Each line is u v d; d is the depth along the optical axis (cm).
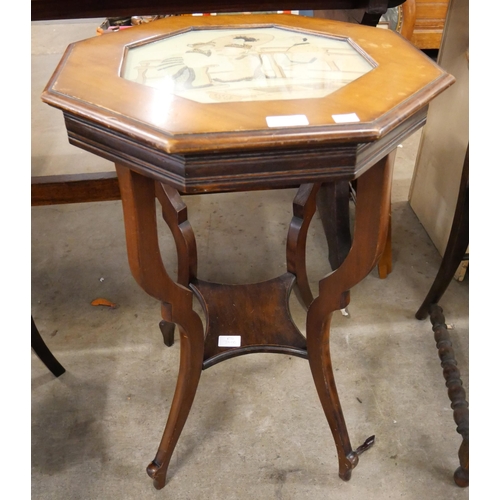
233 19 103
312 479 108
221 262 170
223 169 61
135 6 129
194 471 110
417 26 268
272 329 112
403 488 107
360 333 143
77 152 212
